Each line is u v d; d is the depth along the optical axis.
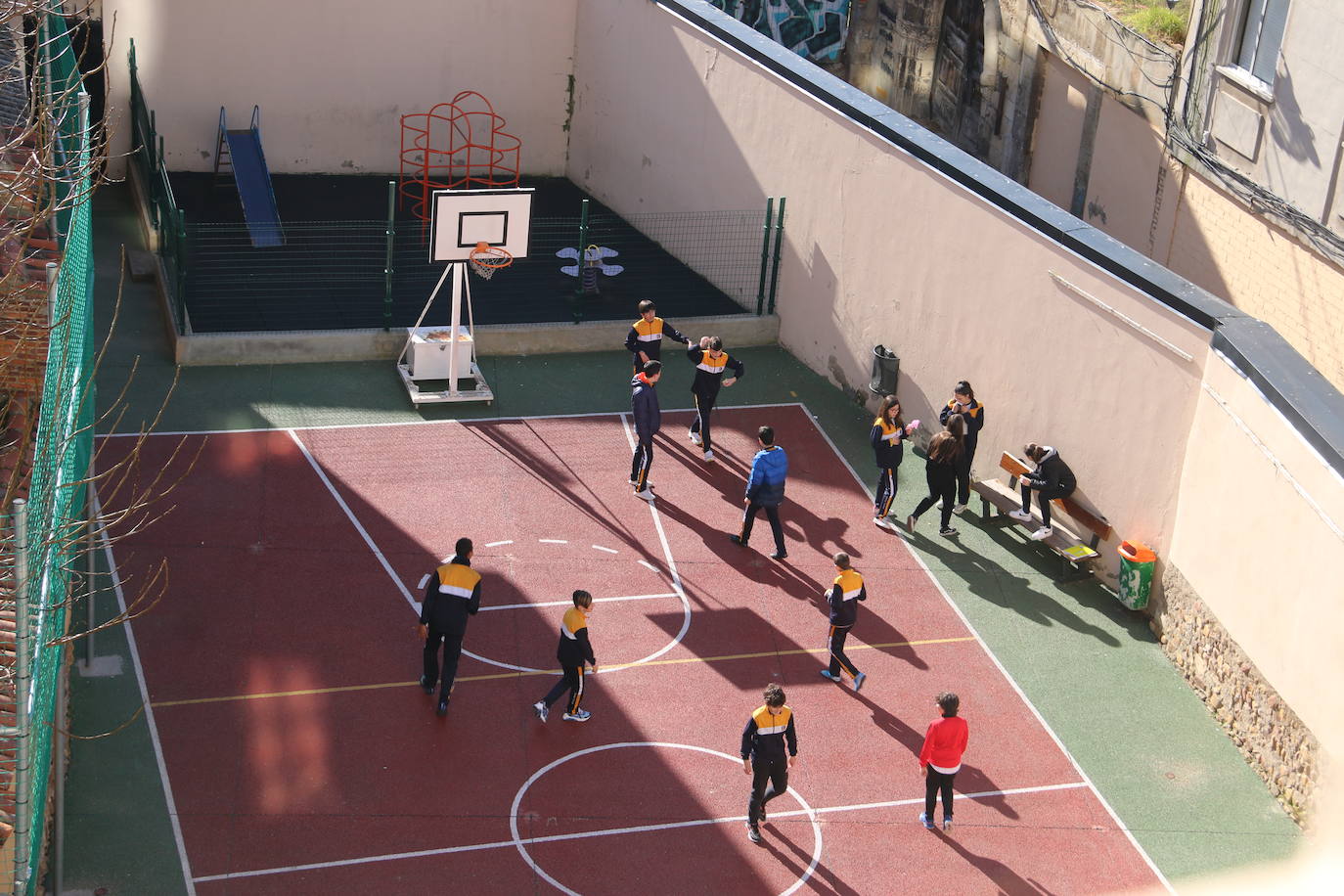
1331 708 14.80
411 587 17.81
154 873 13.54
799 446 21.88
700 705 16.44
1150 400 17.98
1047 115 27.28
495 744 15.56
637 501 20.08
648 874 14.12
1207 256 22.59
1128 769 16.14
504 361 23.23
